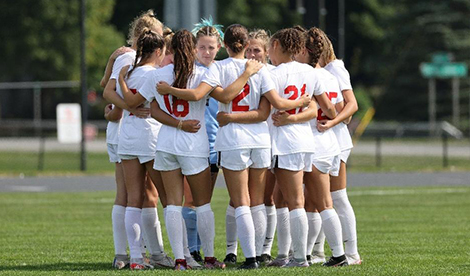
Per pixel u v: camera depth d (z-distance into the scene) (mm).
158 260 34000
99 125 182375
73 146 144000
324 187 32656
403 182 82500
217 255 38188
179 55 31422
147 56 33031
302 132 32125
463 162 109688
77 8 180625
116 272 30922
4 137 161625
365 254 37188
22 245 41312
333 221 32469
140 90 32094
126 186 33250
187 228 36188
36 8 177625
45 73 184375
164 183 32125
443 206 60125
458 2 191000
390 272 30531
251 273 29781
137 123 32688
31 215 55656
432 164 107438
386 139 158250
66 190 75438
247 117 31594
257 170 32094
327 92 33375
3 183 83125
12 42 177875
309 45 33594
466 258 35688
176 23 47875
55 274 30766
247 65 31500
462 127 172500
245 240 31797
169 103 31703
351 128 155875
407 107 190125
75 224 50750
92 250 39438
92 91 195500
